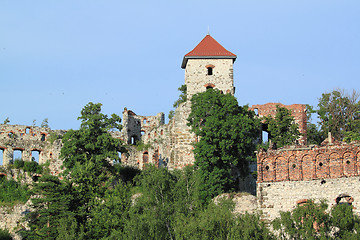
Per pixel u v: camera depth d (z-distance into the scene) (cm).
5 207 9831
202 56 10406
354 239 6134
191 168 8788
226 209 7131
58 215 8206
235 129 8575
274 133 9856
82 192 8581
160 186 7819
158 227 7138
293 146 7512
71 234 7625
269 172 7531
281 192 7419
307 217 6419
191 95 10281
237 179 8894
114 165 10994
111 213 7862
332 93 11031
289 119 9875
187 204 7731
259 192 7512
